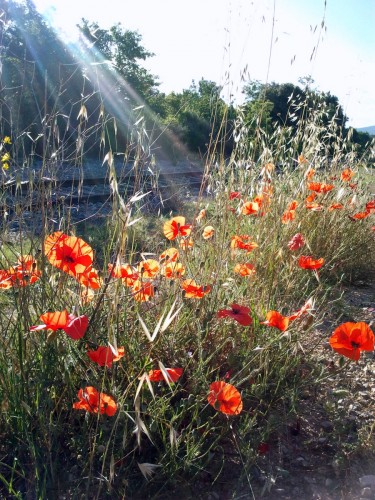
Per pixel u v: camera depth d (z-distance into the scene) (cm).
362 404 98
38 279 86
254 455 79
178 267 99
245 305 107
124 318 86
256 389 87
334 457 82
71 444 77
